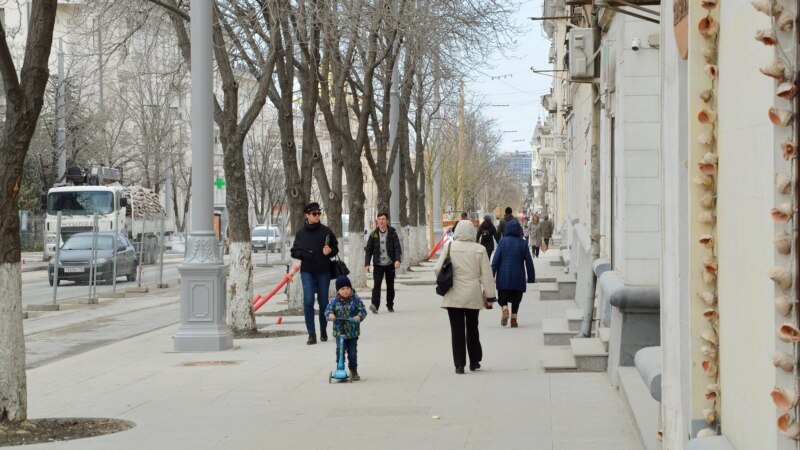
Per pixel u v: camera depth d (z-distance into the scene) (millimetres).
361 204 37906
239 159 23125
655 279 14141
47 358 22016
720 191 6570
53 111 61125
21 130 12305
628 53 14625
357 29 28453
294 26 27438
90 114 64562
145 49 30500
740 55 5855
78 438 11961
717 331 6738
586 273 22266
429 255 60562
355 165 37469
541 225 64562
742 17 5785
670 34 7809
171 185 89250
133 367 18406
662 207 8203
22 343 12570
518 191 186625
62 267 42688
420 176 61281
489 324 24297
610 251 18109
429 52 32344
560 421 12125
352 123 86938
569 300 30719
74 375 17656
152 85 78438
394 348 20156
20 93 12266
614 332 14820
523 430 11656
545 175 121125
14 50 48250
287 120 29016
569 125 39312
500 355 18641
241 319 23141
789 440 4770
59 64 56406
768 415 5223
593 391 14258
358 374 16312
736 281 6086
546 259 53531
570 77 19328
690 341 6930
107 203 60125
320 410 13414
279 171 90562
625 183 14359
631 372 13734
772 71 4676
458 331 16453
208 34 20625
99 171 62625
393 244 28203
